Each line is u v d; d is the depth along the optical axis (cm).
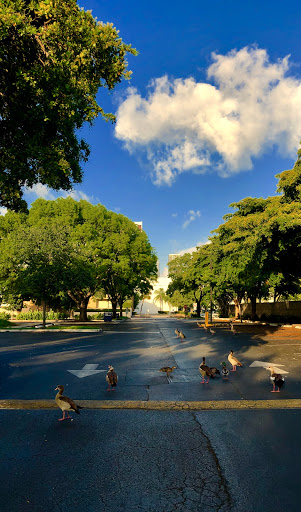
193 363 1219
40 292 2945
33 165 977
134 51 927
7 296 4831
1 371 1083
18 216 4650
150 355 1401
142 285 5472
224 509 353
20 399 760
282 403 728
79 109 945
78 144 1072
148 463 456
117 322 4169
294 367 1123
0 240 4559
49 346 1731
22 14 727
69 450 498
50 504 364
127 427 598
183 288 6850
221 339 2042
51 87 811
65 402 614
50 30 753
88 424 614
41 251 2839
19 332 2666
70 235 3931
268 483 403
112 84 970
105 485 402
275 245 2375
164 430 582
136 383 920
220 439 538
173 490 390
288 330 2614
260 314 4372
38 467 445
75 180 1106
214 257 4184
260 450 494
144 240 4612
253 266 2648
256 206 3309
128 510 353
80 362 1235
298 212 1933
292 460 459
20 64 824
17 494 382
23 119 889
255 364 1177
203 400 755
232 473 427
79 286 3012
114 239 4216
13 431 578
